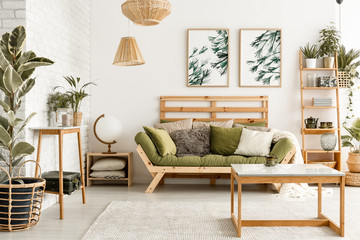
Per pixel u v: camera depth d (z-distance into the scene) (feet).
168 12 12.00
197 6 18.06
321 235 9.55
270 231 9.89
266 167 10.76
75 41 16.03
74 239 9.33
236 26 18.04
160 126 17.11
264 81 17.98
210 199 14.07
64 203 13.33
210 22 18.06
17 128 11.18
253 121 17.95
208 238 9.32
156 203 13.24
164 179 17.84
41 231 9.97
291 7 18.03
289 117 18.04
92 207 12.71
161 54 18.13
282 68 18.06
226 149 16.03
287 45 18.04
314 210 12.17
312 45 17.99
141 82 18.17
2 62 9.76
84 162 17.24
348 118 18.28
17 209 9.93
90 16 18.19
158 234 9.64
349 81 17.83
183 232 9.81
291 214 11.69
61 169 11.24
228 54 17.95
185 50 18.12
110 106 18.21
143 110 18.20
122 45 15.42
